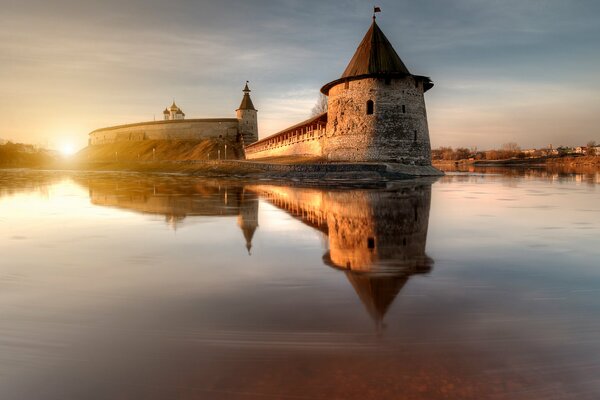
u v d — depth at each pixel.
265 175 26.28
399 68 28.66
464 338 2.46
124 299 3.26
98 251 5.06
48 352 2.38
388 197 11.99
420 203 10.33
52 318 2.87
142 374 2.12
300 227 6.73
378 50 28.69
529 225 6.88
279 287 3.51
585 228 6.55
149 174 39.25
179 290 3.46
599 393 1.90
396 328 2.61
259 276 3.86
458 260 4.42
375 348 2.34
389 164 26.22
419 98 29.47
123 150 84.94
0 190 16.81
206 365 2.20
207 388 1.98
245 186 18.34
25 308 3.08
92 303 3.17
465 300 3.13
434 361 2.19
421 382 2.00
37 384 2.05
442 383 1.98
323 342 2.43
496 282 3.59
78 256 4.80
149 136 87.31
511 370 2.10
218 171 34.72
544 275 3.82
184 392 1.95
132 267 4.26
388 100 28.14
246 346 2.40
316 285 3.55
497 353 2.28
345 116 29.31
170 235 6.14
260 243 5.46
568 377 2.03
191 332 2.60
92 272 4.08
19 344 2.48
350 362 2.20
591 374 2.05
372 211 8.77
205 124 82.62
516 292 3.32
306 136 35.34
